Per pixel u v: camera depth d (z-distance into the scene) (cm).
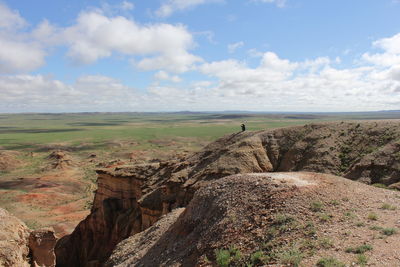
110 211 5225
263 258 1391
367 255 1231
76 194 8556
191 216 2181
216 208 2030
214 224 1895
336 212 1650
